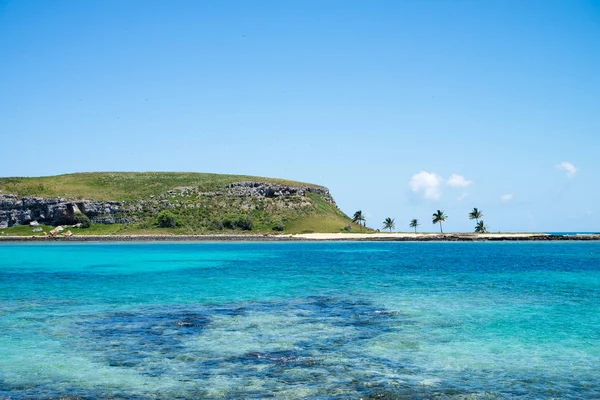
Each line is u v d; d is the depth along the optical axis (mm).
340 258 89938
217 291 42219
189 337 25203
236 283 48375
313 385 18266
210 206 194625
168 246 140125
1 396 17234
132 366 20453
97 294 40406
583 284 47281
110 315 31031
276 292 41594
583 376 19391
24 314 31406
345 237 174500
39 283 48594
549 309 33062
